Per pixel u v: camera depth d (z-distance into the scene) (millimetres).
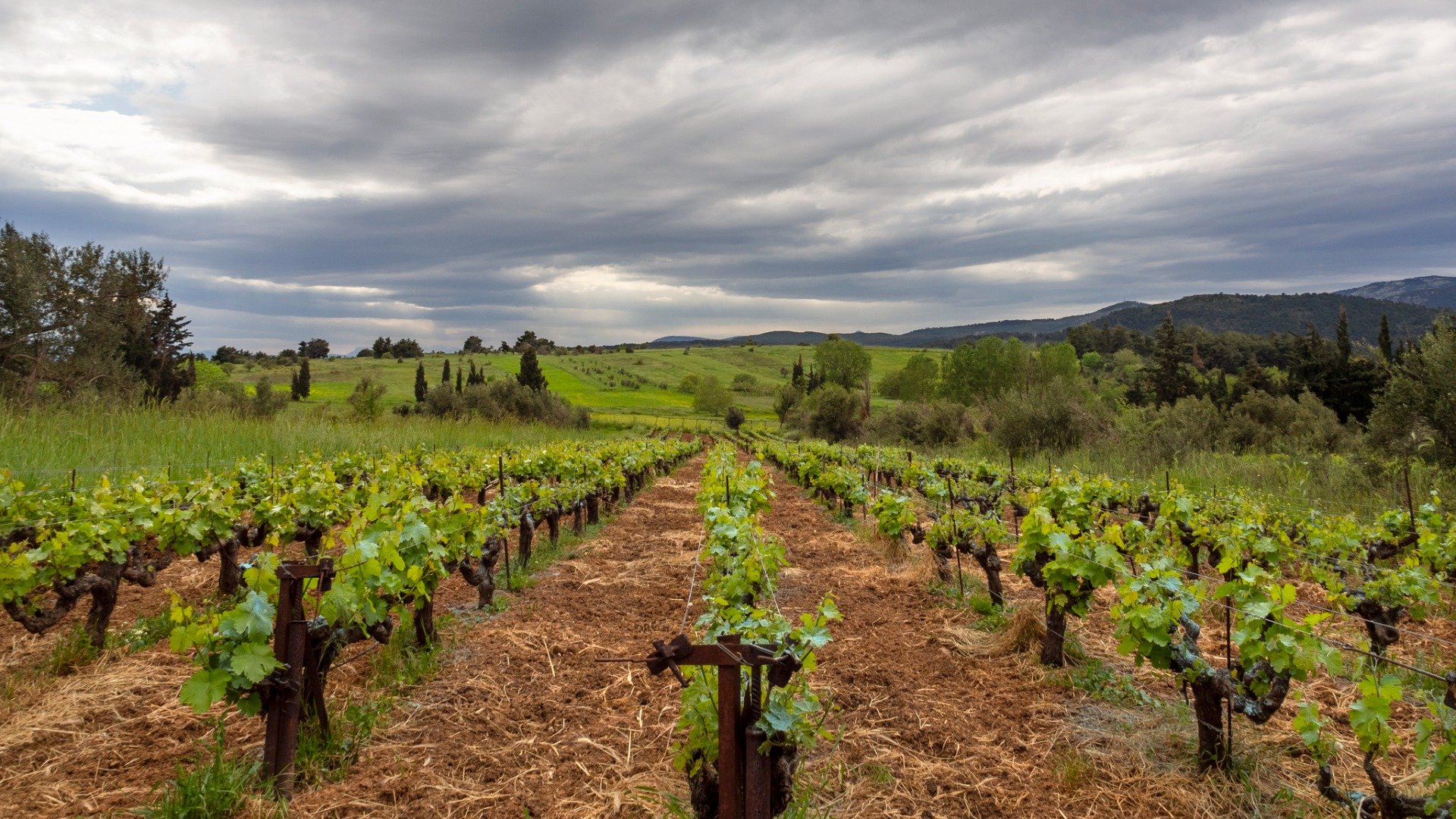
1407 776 4277
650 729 5027
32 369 23141
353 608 4469
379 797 4172
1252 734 4891
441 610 7777
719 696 3287
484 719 5160
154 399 16562
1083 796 4234
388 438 19719
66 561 5797
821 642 3695
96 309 25016
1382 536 8844
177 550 7129
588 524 13648
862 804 4137
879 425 42594
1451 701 4629
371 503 5551
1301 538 9508
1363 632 7066
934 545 8703
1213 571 9281
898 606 8203
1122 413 30328
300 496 8930
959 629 7145
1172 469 18562
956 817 4043
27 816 3877
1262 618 4230
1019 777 4441
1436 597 6223
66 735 4727
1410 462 14391
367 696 5344
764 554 6426
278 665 3957
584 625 7387
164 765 4418
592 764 4570
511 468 14742
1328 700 5508
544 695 5598
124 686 5422
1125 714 5254
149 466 11695
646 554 11086
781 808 3635
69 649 5867
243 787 4035
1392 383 15516
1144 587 4648
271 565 4199
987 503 12836
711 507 7918
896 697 5582
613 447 23031
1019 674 6016
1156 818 4031
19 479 9000
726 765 3248
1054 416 27469
